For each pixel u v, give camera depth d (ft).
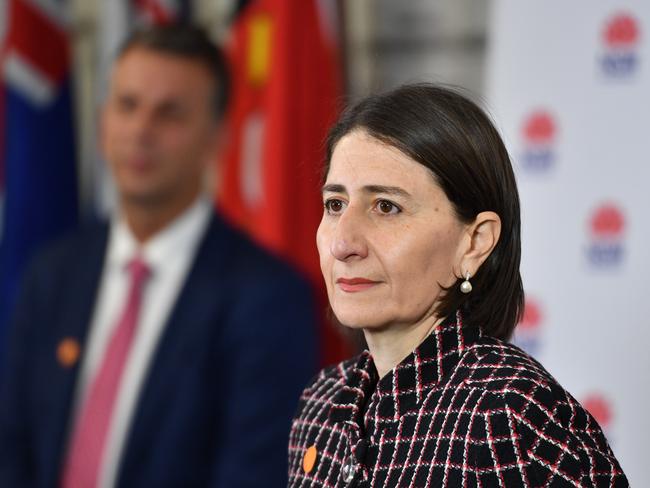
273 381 26.50
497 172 12.98
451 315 13.16
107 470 26.86
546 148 29.48
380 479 12.59
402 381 13.01
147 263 28.25
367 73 37.58
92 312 28.37
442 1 37.29
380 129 12.79
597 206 29.04
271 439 26.11
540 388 11.88
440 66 37.35
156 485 26.20
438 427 12.25
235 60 36.47
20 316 29.09
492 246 12.93
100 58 39.99
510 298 13.37
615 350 28.76
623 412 28.66
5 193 38.42
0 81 38.63
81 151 41.70
